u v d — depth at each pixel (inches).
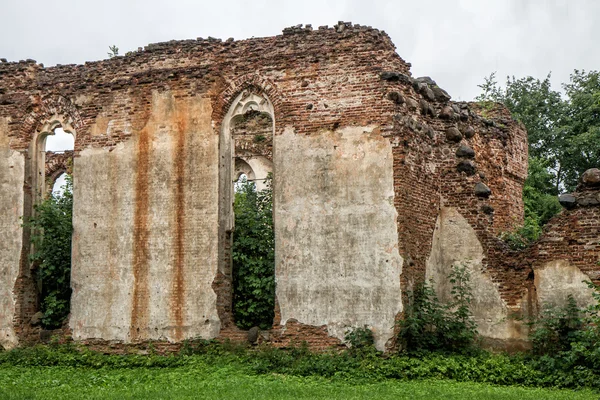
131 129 783.7
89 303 776.9
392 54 716.0
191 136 762.2
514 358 677.3
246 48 756.0
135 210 772.0
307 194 710.5
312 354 685.9
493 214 762.2
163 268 755.4
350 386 597.0
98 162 791.1
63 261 817.5
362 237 689.0
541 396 556.7
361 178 695.7
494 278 716.7
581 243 682.8
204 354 724.7
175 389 575.2
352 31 716.0
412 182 700.7
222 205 750.5
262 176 1046.4
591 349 638.5
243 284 761.6
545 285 693.3
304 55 729.0
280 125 727.7
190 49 778.2
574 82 1526.8
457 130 755.4
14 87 836.6
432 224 729.6
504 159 880.9
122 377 643.5
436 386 593.9
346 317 684.7
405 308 671.8
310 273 700.7
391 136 690.8
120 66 800.3
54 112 820.6
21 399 534.3
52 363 744.3
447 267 738.8
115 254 773.9
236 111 759.1
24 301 807.1
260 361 676.1
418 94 735.1
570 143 1427.2
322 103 716.7
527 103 1508.4
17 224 815.7
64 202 877.8
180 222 755.4
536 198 1312.7
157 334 749.9
